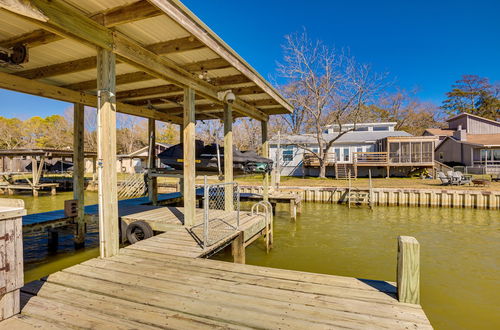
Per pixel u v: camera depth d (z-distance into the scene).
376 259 6.17
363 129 26.48
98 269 3.20
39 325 2.12
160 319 2.18
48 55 4.48
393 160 21.86
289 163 24.33
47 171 24.47
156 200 8.99
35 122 41.06
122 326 2.09
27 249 6.44
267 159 8.00
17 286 2.27
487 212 11.48
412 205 12.98
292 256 6.36
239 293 2.58
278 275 3.01
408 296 2.36
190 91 5.34
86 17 3.27
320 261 6.05
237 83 5.98
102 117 3.61
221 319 2.15
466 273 5.41
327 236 8.06
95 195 17.56
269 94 6.67
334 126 25.44
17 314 2.27
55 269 5.34
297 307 2.31
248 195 11.30
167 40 4.11
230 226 5.22
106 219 3.63
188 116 5.27
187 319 2.18
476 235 8.11
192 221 5.23
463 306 4.17
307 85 20.80
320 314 2.20
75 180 6.39
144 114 7.91
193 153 5.33
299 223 9.77
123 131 40.81
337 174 20.45
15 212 2.25
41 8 2.80
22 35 3.83
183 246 4.07
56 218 6.05
